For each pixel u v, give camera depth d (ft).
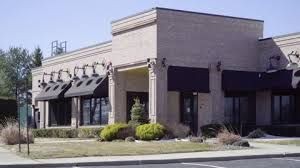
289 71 113.29
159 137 100.94
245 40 119.34
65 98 150.41
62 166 61.52
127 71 121.60
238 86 116.26
